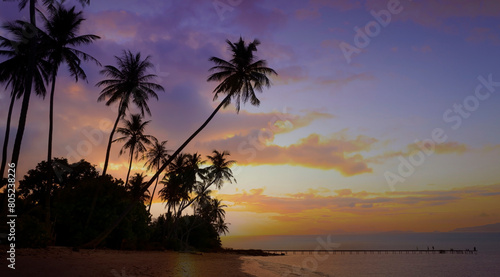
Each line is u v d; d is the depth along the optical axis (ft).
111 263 52.34
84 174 133.59
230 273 58.44
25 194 125.18
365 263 241.96
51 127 87.81
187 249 146.51
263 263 112.27
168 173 158.61
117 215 97.35
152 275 43.50
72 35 93.09
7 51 91.04
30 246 57.16
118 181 104.63
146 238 114.32
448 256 369.09
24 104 67.46
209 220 226.17
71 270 38.75
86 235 89.66
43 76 96.22
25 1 73.92
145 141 143.23
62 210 90.58
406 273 162.30
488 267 209.56
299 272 87.66
